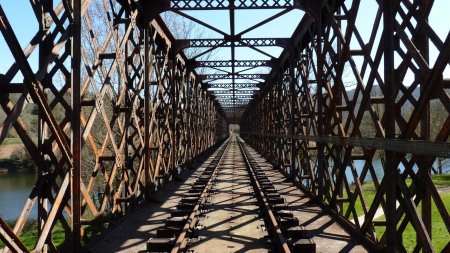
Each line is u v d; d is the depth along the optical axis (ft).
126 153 25.00
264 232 21.54
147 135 30.04
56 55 15.14
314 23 32.01
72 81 16.55
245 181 43.24
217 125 145.69
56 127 15.10
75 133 16.51
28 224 51.98
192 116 65.31
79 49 16.61
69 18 16.46
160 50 41.04
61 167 16.25
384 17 15.42
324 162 28.71
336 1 26.45
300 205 29.37
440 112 55.52
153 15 30.60
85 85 18.21
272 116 69.92
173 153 43.65
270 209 24.94
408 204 14.21
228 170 55.72
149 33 31.91
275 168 57.88
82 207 18.34
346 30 21.21
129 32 25.68
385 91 15.39
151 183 31.78
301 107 40.75
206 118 94.99
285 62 52.80
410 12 14.20
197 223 23.38
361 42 19.29
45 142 15.46
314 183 32.53
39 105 14.01
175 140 44.68
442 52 11.91
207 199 31.24
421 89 13.20
